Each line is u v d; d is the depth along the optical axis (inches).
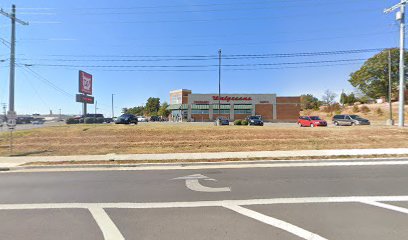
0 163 479.5
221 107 2746.1
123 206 243.6
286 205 239.6
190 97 2753.4
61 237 179.9
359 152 542.0
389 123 1154.7
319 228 188.4
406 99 2519.7
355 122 1344.7
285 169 414.0
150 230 189.5
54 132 808.9
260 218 208.8
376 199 254.1
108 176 377.4
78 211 231.5
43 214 224.5
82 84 1348.4
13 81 845.8
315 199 256.4
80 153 587.2
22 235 183.2
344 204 240.2
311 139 717.9
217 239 173.3
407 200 250.4
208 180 343.3
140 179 354.9
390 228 186.7
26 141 722.8
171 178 358.9
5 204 252.2
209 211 227.6
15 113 602.2
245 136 759.1
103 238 177.8
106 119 2145.7
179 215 218.8
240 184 319.3
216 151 584.4
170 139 732.0
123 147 649.6
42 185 326.3
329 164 454.9
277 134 778.2
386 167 422.9
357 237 173.3
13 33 847.1
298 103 2741.1
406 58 2608.3
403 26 921.5
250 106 2748.5
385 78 2755.9
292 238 173.2
